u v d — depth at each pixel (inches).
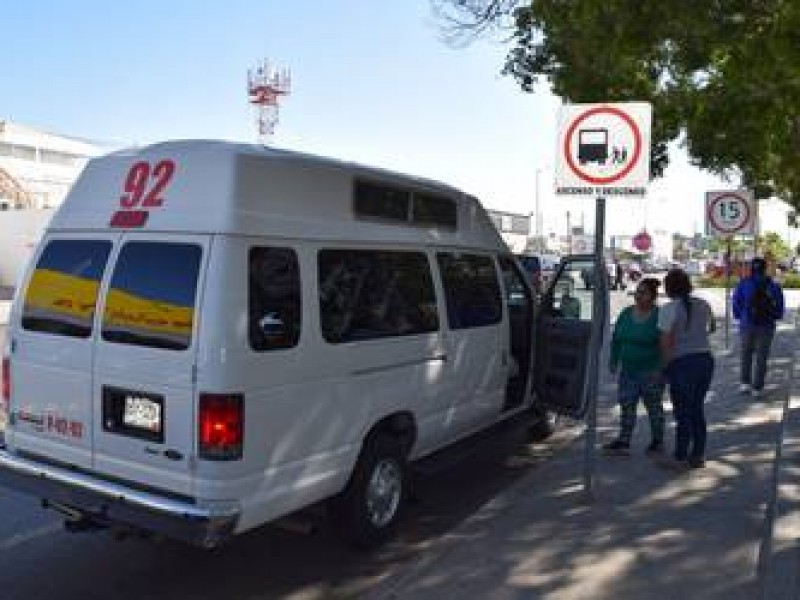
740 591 206.5
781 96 493.4
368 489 239.5
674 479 305.6
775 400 470.3
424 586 211.6
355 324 233.1
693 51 363.3
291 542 252.5
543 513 267.1
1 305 1096.8
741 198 668.7
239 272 199.8
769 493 287.7
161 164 213.8
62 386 223.6
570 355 342.0
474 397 297.4
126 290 211.6
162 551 244.2
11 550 243.6
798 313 1085.1
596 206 267.0
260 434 202.4
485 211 318.3
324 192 226.1
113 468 213.6
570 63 513.3
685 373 319.3
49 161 2290.8
